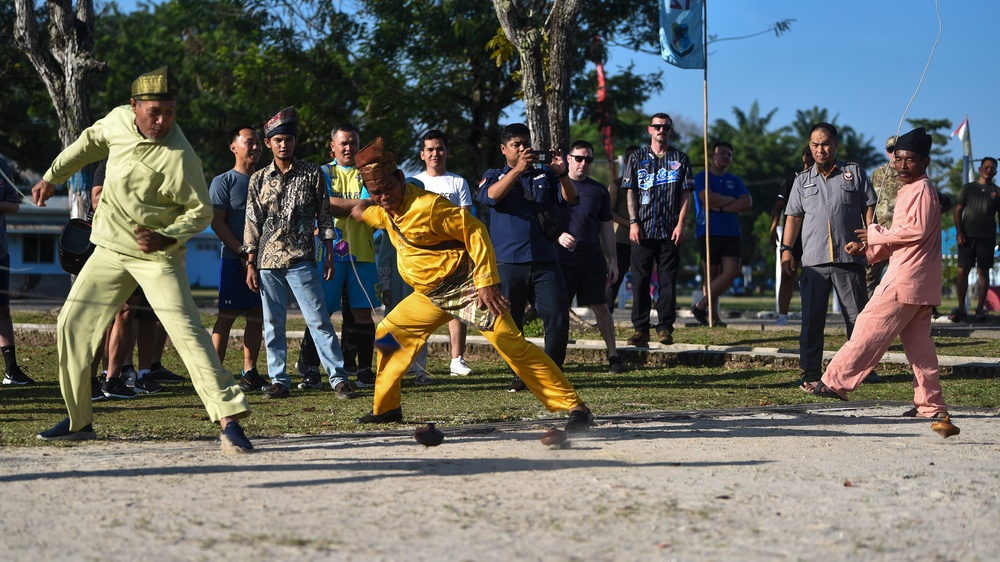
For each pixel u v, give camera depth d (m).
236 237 8.75
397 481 4.72
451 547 3.56
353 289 9.20
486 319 5.80
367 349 9.29
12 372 9.42
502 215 8.03
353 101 29.53
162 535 3.70
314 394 8.77
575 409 6.00
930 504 4.28
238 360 11.54
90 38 15.55
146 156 5.59
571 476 4.85
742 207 13.52
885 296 6.88
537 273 7.99
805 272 8.79
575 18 13.67
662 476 4.85
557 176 8.05
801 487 4.60
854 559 3.46
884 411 7.46
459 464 5.17
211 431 6.51
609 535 3.74
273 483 4.66
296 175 8.41
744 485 4.64
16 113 31.62
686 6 13.20
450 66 29.28
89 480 4.71
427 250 5.80
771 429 6.53
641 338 11.45
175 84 5.54
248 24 28.97
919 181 6.79
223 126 36.19
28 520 3.91
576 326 13.48
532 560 3.41
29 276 37.78
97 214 5.80
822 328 8.78
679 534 3.76
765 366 10.55
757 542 3.65
